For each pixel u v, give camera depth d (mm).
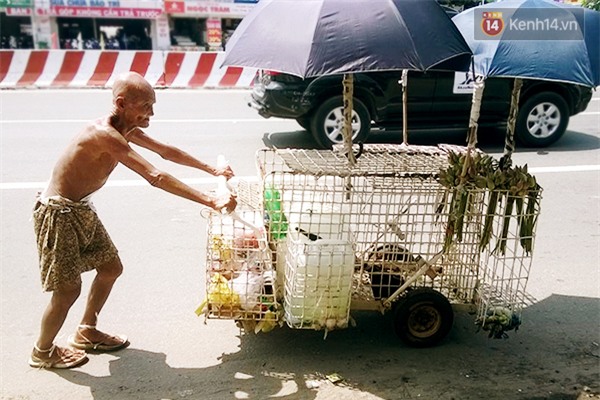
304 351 3457
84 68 13375
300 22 2906
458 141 9195
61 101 11523
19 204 5812
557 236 5332
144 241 5016
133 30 22250
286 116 8180
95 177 2963
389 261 3451
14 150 7812
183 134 9062
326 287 3121
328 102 8008
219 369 3260
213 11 22375
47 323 3092
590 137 9570
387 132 9727
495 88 8367
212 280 3258
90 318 3367
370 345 3539
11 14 20547
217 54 13789
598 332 3748
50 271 2951
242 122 10102
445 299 3402
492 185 3182
